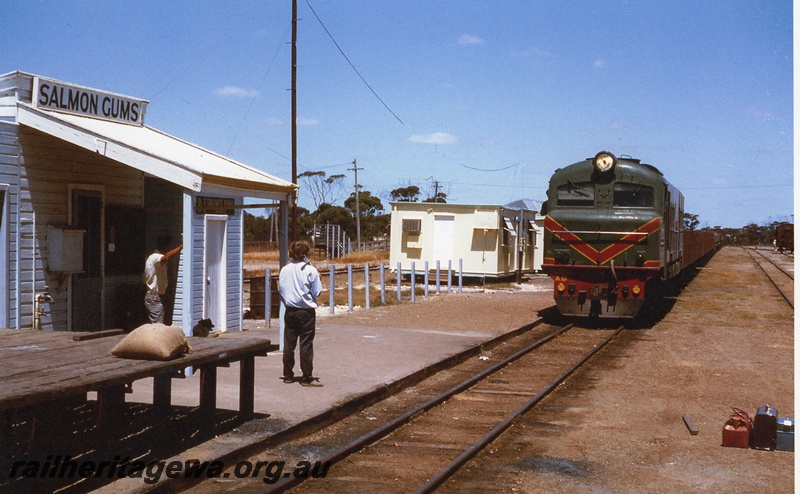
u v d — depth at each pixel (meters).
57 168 12.53
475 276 30.95
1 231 11.58
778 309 23.00
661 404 10.15
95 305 13.29
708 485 6.81
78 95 12.98
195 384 9.88
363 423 9.00
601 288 18.12
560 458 7.62
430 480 6.60
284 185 13.45
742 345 15.73
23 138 11.88
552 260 18.48
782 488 6.73
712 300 25.77
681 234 25.09
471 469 7.22
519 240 32.78
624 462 7.50
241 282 15.03
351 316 19.00
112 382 5.82
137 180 14.28
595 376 12.22
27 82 12.08
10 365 6.31
